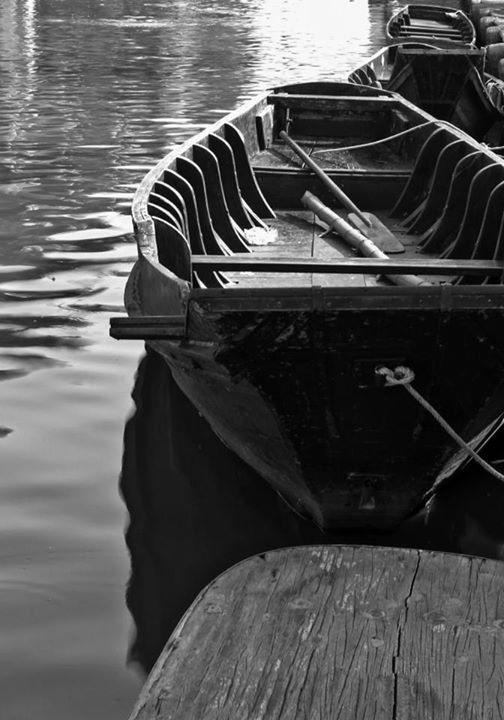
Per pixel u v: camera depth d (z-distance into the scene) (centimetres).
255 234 871
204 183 802
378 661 293
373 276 738
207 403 563
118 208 1204
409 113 1068
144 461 631
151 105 1914
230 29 3447
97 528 558
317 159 1063
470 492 610
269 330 464
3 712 418
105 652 458
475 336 468
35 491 591
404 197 940
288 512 590
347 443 513
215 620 311
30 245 1052
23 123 1714
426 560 341
